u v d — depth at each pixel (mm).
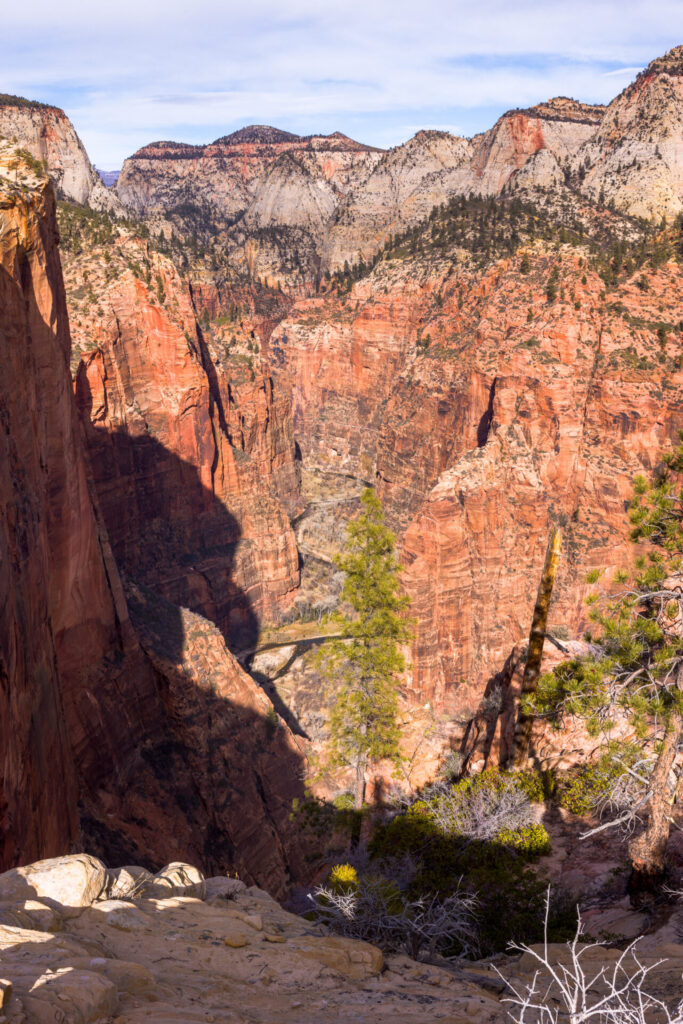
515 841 21609
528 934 17625
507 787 23797
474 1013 6113
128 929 6723
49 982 4582
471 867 20531
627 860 21672
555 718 26141
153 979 5406
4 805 16844
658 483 20000
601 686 20000
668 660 18688
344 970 7047
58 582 35000
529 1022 5984
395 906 12570
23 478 23625
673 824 21016
